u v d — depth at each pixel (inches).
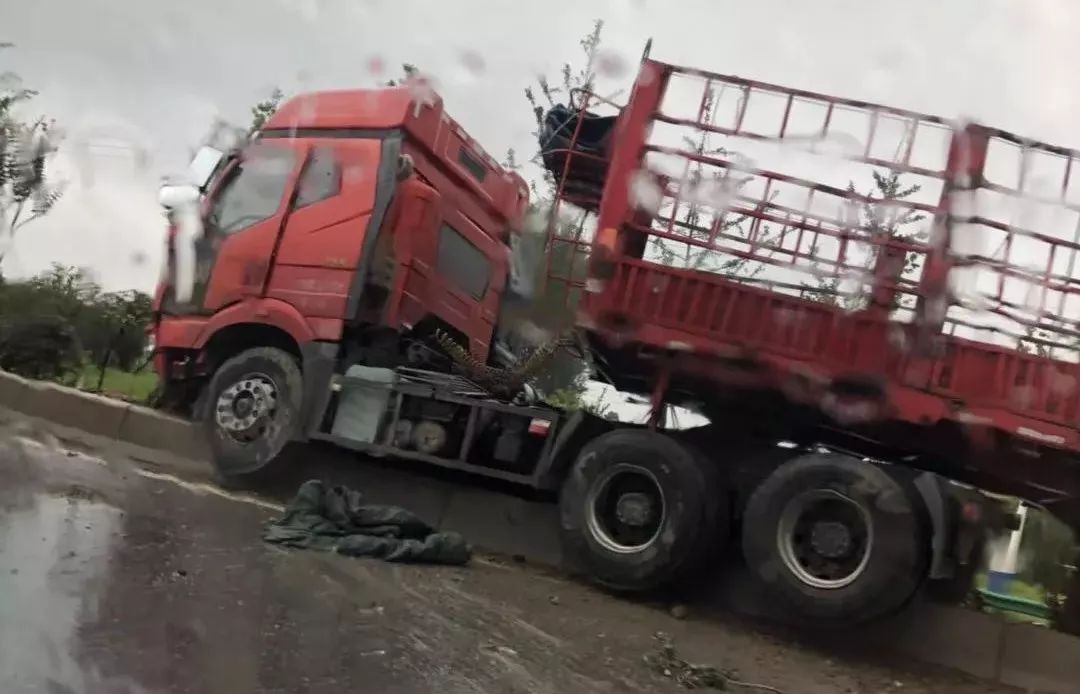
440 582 234.1
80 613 159.3
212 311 320.2
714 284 241.1
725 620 249.4
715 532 240.5
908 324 227.6
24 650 139.6
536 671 177.9
